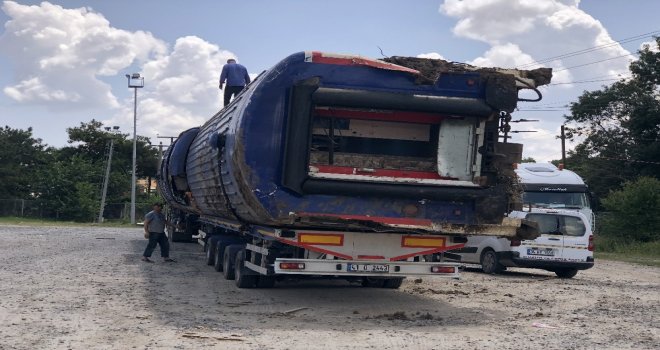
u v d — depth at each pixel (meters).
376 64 9.89
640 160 50.62
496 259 17.70
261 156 9.79
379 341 8.12
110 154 57.53
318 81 9.78
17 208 60.19
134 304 10.40
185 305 10.50
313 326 9.02
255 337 8.15
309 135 9.70
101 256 18.81
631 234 36.88
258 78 10.73
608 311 11.27
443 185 10.13
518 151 10.38
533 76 10.29
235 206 11.25
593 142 53.97
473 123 10.28
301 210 9.88
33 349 7.21
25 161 72.69
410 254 10.75
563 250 17.25
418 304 11.51
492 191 10.27
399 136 10.45
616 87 53.09
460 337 8.55
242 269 12.62
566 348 8.04
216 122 13.34
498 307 11.43
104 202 57.72
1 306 9.84
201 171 14.20
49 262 16.50
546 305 11.83
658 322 10.18
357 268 10.38
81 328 8.41
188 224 25.05
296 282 14.22
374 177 10.02
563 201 23.44
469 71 10.13
